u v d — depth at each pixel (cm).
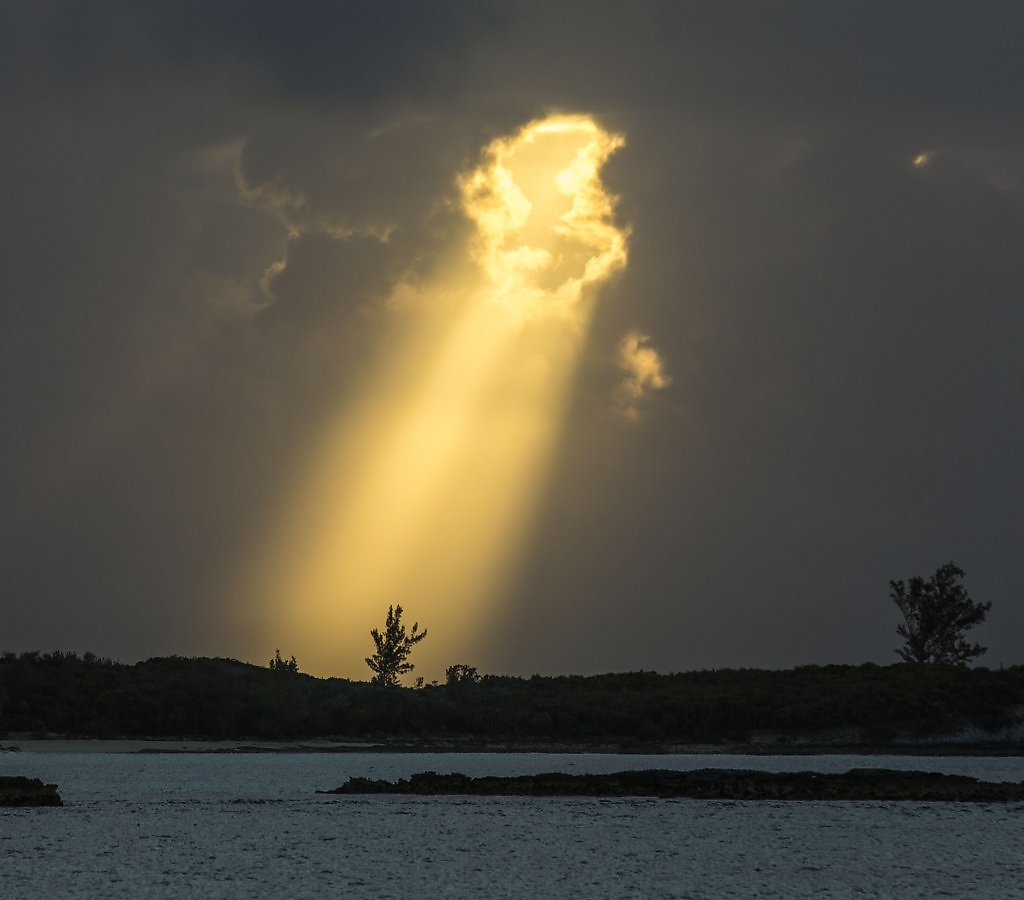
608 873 14638
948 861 15762
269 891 13175
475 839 16900
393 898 13000
